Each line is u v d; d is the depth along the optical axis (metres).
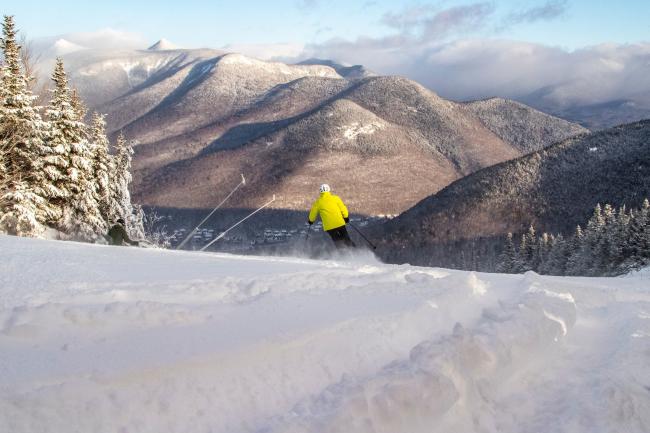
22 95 21.30
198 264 5.65
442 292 4.28
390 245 121.31
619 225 54.31
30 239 7.31
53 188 21.72
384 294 4.13
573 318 4.35
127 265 5.14
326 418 2.23
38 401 1.99
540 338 3.63
